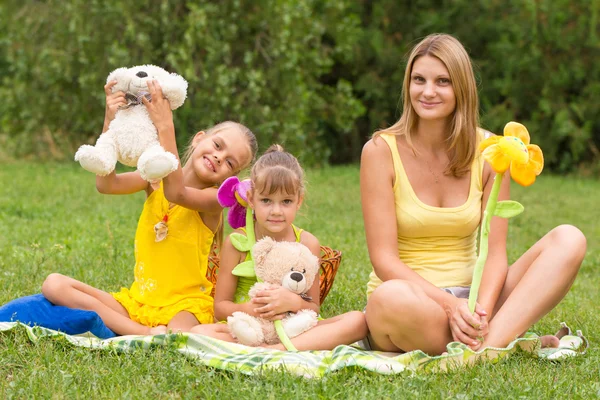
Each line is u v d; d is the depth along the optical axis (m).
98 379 2.92
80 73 12.59
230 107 12.62
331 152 15.57
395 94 14.85
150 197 3.81
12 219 7.45
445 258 3.51
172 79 3.54
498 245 3.51
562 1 14.34
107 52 12.30
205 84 12.25
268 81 12.95
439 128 3.52
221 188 3.51
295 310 3.39
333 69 15.24
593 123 14.44
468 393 2.84
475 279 3.19
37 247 5.64
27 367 3.05
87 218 7.62
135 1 12.18
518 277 3.44
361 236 7.25
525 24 14.35
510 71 14.38
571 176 14.64
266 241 3.46
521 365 3.19
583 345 3.52
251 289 3.41
